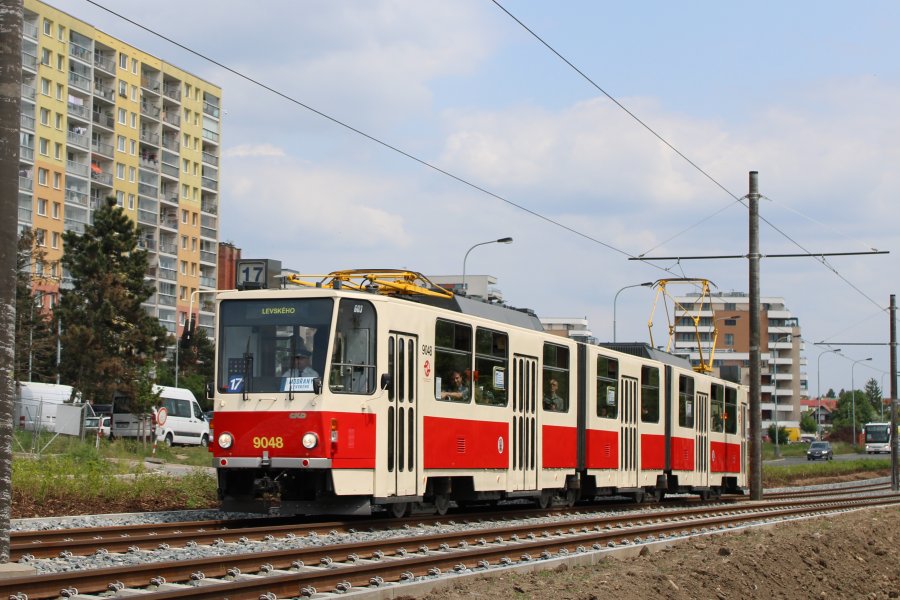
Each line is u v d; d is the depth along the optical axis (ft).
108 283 212.02
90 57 336.90
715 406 112.78
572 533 63.82
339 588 37.17
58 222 322.34
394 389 60.59
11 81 37.52
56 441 127.13
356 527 58.70
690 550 57.00
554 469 78.43
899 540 76.79
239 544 48.65
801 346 606.96
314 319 58.75
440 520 65.87
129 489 75.77
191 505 73.56
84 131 334.44
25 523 57.88
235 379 59.26
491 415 70.28
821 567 58.59
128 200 356.59
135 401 173.88
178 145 383.24
